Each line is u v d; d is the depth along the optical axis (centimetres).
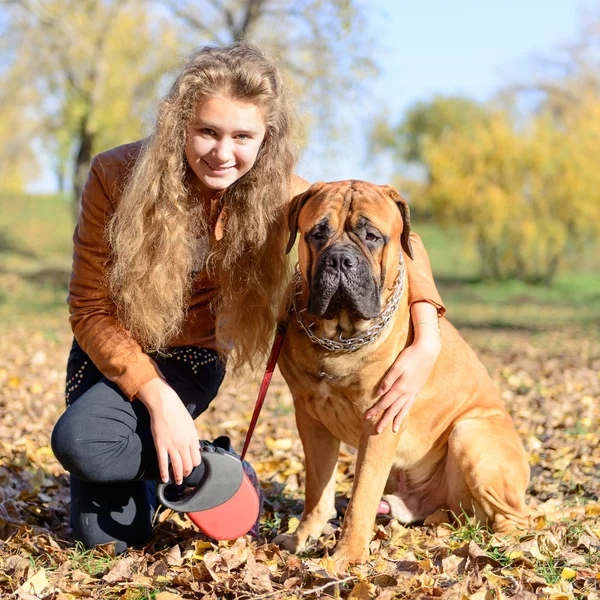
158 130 273
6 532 308
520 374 785
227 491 272
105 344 276
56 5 2034
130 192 273
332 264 267
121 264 274
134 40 2019
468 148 2305
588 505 337
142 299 275
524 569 261
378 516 338
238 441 501
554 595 236
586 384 737
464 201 2259
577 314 1750
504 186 2270
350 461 444
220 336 304
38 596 241
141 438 282
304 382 297
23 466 405
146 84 1991
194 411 317
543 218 2248
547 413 589
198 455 264
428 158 2355
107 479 275
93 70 2036
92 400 276
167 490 308
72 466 269
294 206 297
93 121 2017
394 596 238
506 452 308
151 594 243
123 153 290
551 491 382
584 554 284
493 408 334
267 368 305
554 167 2230
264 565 263
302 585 249
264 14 1588
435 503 330
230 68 266
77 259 289
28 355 870
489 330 1414
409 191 2419
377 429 287
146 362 273
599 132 2350
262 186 290
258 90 266
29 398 621
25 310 1530
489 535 293
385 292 288
